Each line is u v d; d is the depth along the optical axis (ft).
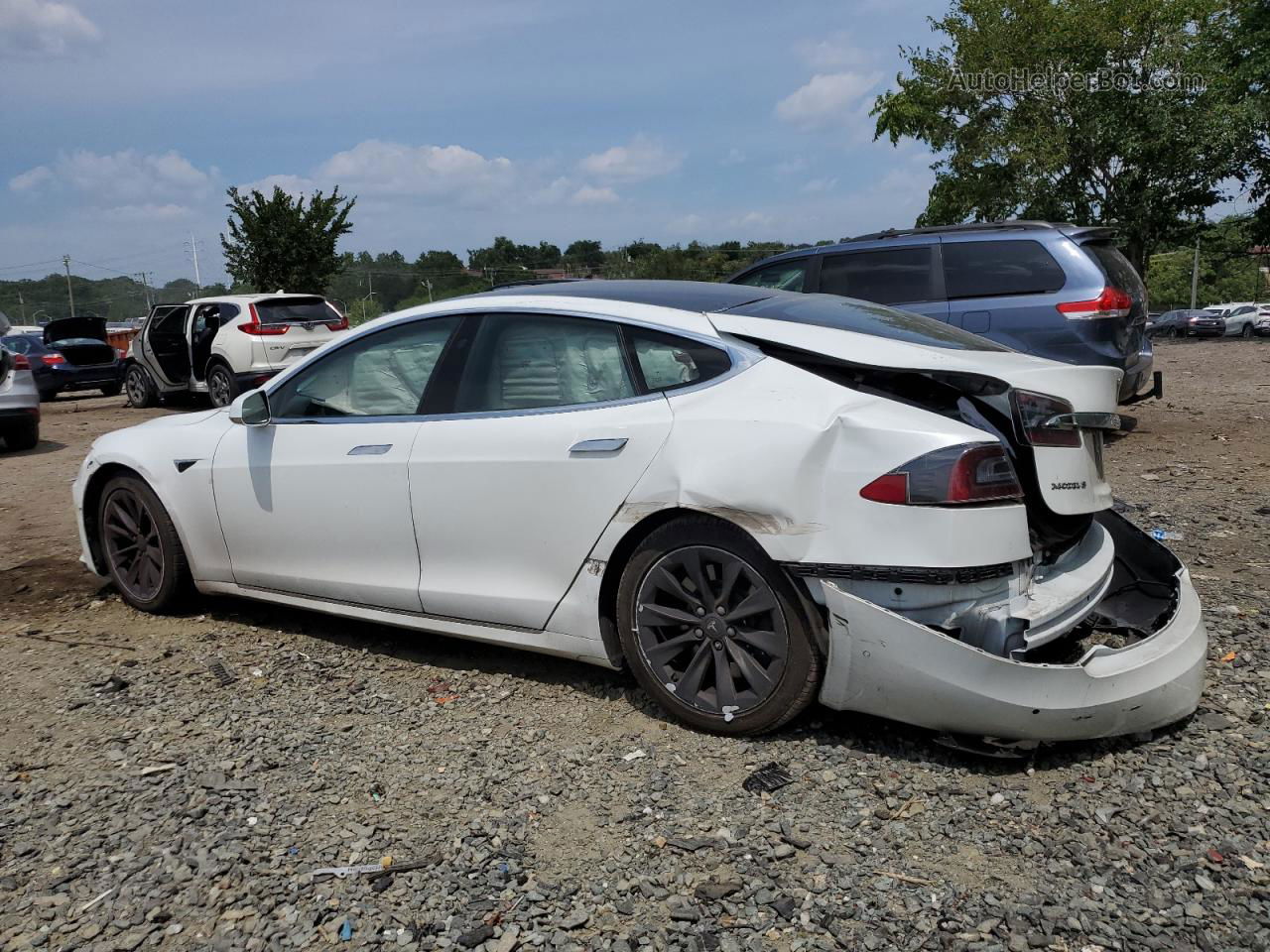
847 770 10.12
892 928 7.70
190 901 8.30
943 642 9.45
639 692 12.25
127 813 9.73
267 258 95.71
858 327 11.66
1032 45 100.37
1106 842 8.73
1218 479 23.06
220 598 16.65
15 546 20.94
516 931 7.80
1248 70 93.15
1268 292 278.46
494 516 11.99
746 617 10.50
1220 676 11.98
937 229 27.84
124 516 15.99
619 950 7.55
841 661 10.00
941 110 106.73
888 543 9.66
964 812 9.27
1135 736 10.59
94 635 15.15
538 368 12.15
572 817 9.45
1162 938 7.47
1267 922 7.59
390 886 8.45
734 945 7.57
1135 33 97.04
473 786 10.11
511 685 12.67
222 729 11.64
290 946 7.70
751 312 11.80
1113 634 11.71
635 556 11.10
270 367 46.26
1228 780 9.61
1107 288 25.21
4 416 35.42
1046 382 10.49
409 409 13.01
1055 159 98.89
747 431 10.37
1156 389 26.48
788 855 8.68
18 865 8.91
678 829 9.17
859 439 9.88
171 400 57.77
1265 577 15.61
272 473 14.01
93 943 7.82
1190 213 102.01
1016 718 9.50
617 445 11.09
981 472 9.63
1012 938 7.54
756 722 10.60
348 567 13.50
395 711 12.04
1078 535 10.96
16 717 12.12
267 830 9.36
